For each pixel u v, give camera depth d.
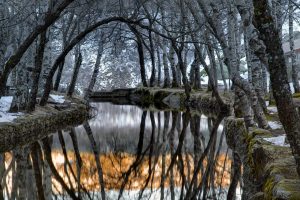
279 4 20.11
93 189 11.42
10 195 10.41
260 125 12.34
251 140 11.14
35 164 13.64
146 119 26.97
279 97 5.30
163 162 14.79
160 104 37.59
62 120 21.67
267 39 5.29
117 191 11.31
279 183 6.12
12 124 15.29
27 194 10.57
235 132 15.27
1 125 14.77
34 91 18.84
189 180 12.09
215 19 15.30
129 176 13.11
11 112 17.80
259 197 7.18
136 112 31.27
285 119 5.31
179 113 29.14
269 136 11.08
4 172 12.54
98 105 38.44
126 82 68.88
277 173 6.88
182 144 17.52
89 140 19.12
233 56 13.98
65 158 15.23
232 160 13.68
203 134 19.55
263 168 8.43
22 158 14.23
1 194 10.37
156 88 41.19
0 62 18.50
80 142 18.48
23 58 18.45
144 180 12.52
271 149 8.94
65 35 29.52
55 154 15.73
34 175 12.40
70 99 27.73
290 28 24.61
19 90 18.20
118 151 16.89
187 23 27.58
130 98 46.44
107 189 11.48
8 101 20.05
